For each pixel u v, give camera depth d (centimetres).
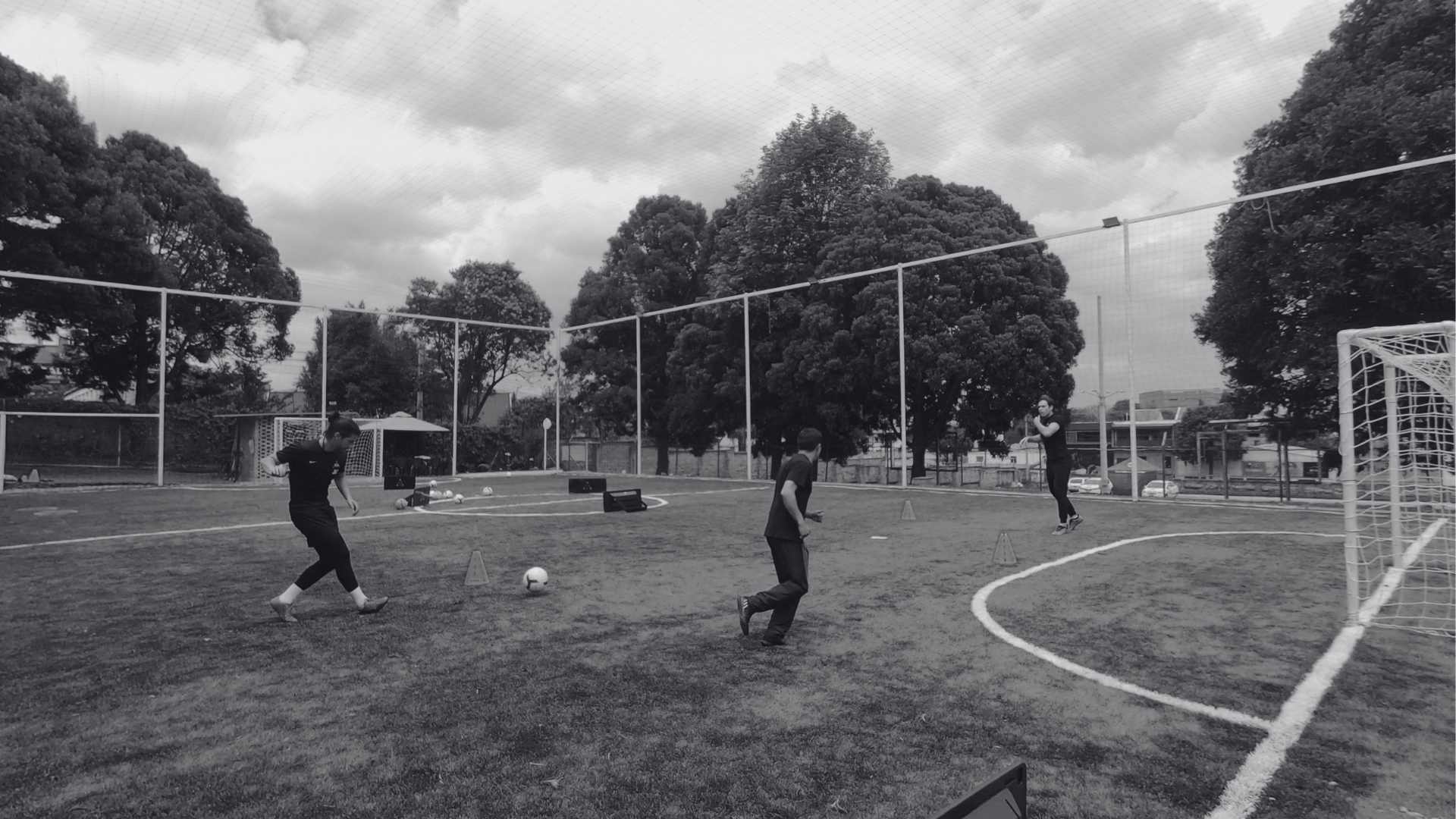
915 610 648
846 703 423
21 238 2741
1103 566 855
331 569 628
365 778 331
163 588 752
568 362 3697
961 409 2550
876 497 1812
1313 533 1120
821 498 1800
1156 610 645
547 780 328
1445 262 1462
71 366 3441
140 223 3061
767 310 2714
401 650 530
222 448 2873
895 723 394
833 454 2900
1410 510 816
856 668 486
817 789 320
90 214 2880
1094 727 388
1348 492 609
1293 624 596
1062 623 600
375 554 964
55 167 2733
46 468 2595
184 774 336
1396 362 687
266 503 1784
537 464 3756
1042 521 1297
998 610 643
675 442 3541
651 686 451
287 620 610
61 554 973
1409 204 1546
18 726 393
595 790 319
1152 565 858
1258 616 623
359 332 4506
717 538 1103
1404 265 1512
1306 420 1909
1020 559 904
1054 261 2670
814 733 379
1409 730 385
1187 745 365
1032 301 2392
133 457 2723
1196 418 2158
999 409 2480
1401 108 1564
